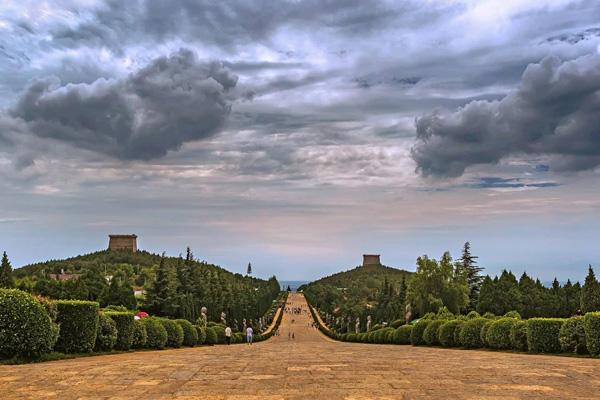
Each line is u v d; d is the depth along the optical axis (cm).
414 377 995
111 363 1324
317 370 1106
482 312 7375
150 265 18950
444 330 2769
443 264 6962
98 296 7450
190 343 3042
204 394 830
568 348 1792
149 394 833
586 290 5459
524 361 1362
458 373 1049
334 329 11994
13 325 1362
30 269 15388
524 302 7606
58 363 1359
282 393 833
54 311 1590
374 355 1647
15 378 1002
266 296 16200
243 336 5600
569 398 784
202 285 9038
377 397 796
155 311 6956
